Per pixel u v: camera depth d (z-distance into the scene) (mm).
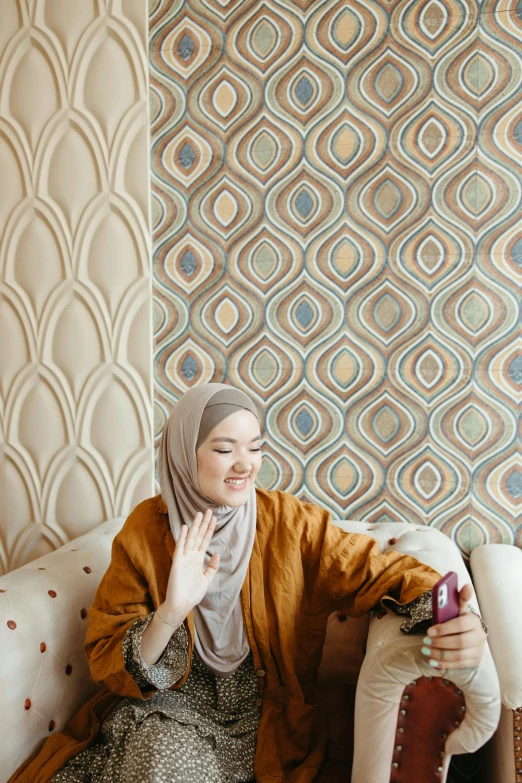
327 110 1625
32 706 1229
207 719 1206
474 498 1675
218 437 1206
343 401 1702
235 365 1742
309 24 1609
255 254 1697
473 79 1562
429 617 1073
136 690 1139
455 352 1637
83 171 1733
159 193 1721
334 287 1670
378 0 1576
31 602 1279
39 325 1804
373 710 1090
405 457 1691
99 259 1754
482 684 1020
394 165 1612
